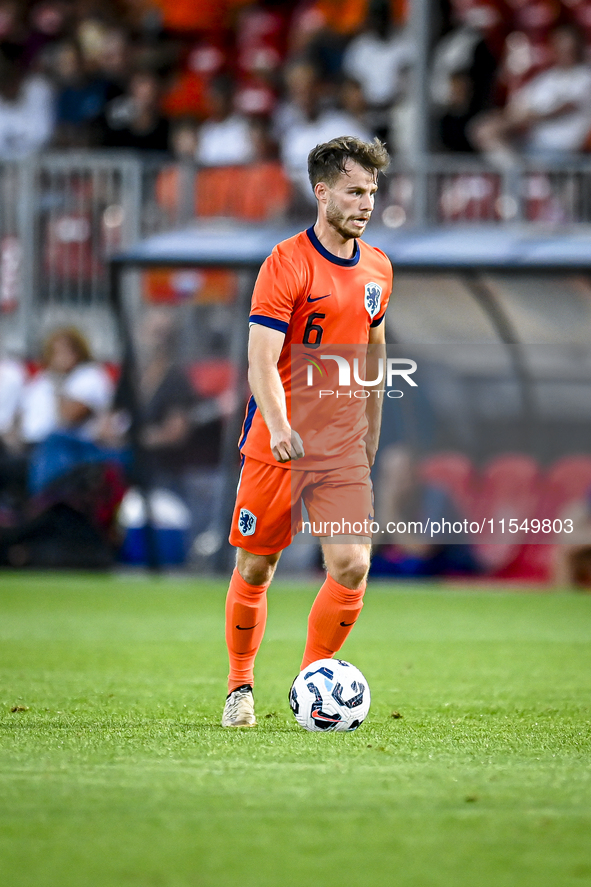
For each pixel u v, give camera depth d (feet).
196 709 58.85
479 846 34.14
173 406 139.03
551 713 59.21
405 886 30.81
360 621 104.99
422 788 40.78
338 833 35.29
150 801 38.70
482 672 75.66
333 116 169.68
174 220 144.15
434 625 102.42
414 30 161.27
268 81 181.47
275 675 73.05
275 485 52.31
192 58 197.26
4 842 34.22
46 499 139.03
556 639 93.71
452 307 130.62
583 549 132.05
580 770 44.09
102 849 33.63
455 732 52.70
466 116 168.96
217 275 139.64
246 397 137.08
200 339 140.15
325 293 52.54
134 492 140.05
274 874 31.63
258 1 207.41
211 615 107.76
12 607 111.86
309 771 43.27
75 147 173.47
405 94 175.52
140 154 173.68
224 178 143.23
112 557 140.67
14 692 64.64
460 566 134.00
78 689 66.13
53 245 147.02
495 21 188.03
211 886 30.63
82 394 140.67
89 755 46.01
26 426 142.61
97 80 179.63
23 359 146.82
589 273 127.03
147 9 199.93
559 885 30.96
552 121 169.27
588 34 190.49
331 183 51.93
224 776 42.29
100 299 146.61
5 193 147.64
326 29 187.21
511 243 130.72
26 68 200.03
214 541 138.72
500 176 141.38
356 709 52.13
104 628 98.12
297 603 117.19
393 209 142.10
